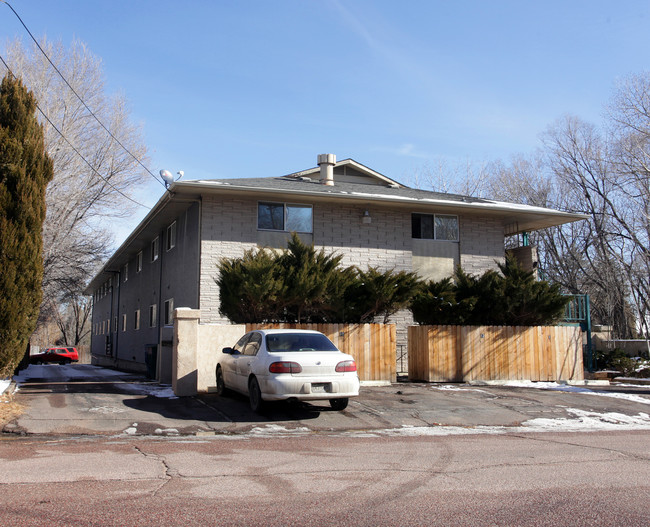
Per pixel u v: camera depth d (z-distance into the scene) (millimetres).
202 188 17891
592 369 21219
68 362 44406
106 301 40344
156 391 13414
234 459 7352
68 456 7461
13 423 9656
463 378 16672
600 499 5543
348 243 20312
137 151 26875
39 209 12570
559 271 36469
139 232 24969
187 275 19828
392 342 15930
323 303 15500
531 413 12070
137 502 5297
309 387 10570
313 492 5730
